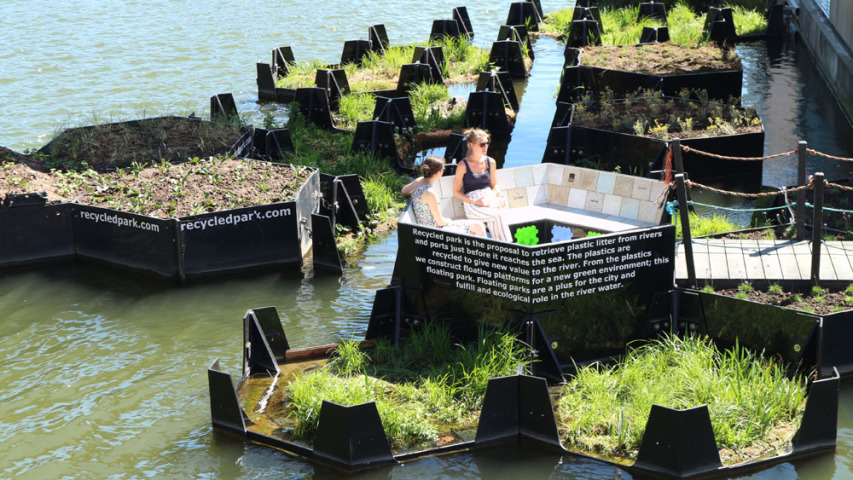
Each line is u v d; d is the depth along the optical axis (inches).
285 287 420.5
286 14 1136.8
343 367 338.6
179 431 307.4
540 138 649.6
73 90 794.8
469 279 343.0
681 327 351.3
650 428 274.2
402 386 323.3
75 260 452.1
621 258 338.3
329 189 487.8
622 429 291.3
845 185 503.5
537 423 293.3
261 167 493.4
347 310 395.2
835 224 432.5
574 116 622.2
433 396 313.3
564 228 407.5
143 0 1225.4
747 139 553.3
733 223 476.1
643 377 322.0
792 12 991.0
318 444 285.9
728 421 292.0
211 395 304.8
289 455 291.9
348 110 692.1
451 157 561.3
